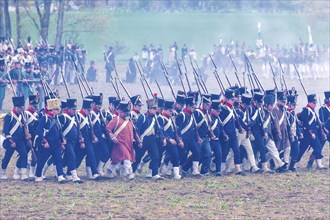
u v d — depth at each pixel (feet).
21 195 142.10
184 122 161.79
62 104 155.94
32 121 156.76
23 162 157.07
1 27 330.34
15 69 235.20
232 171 170.50
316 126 173.99
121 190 146.72
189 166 164.55
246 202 138.62
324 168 176.04
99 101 158.51
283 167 169.78
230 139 165.58
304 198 143.13
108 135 156.66
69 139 154.71
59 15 372.38
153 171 159.12
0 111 238.07
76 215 126.31
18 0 354.54
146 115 158.92
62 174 154.71
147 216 125.80
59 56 298.97
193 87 335.67
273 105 169.99
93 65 352.08
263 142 168.86
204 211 130.31
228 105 165.27
